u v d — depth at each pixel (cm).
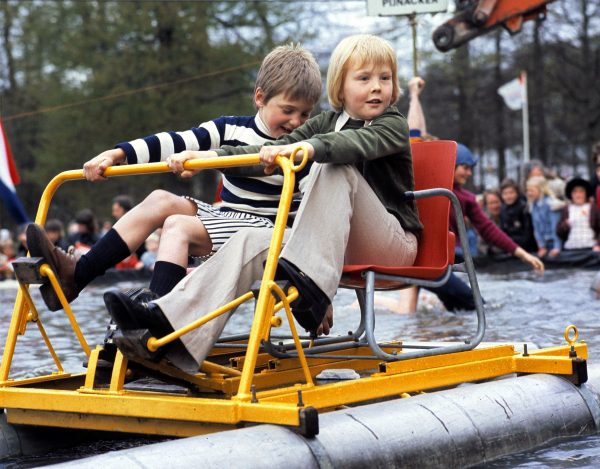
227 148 367
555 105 3216
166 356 320
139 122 3108
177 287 319
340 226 335
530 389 368
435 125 3288
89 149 3228
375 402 358
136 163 382
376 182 380
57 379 369
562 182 1361
